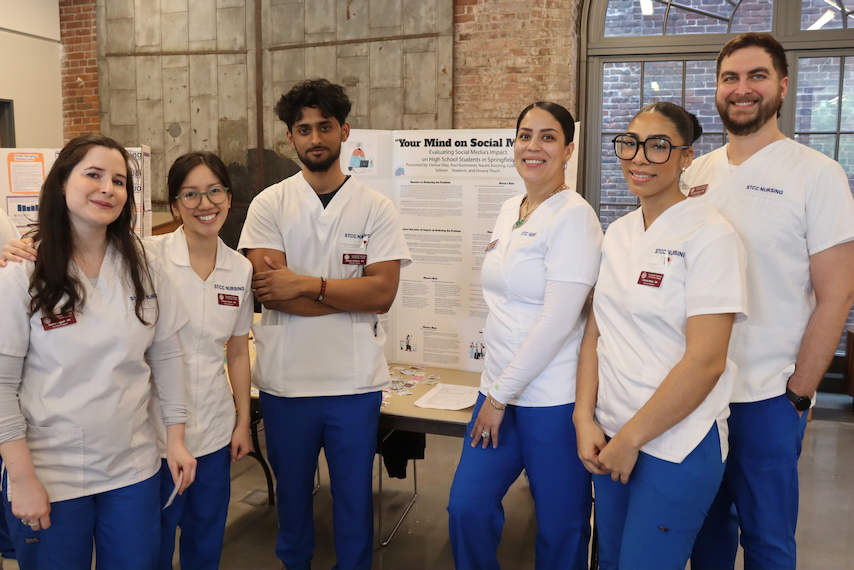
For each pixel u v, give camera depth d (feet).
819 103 15.11
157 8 18.29
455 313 9.73
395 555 8.89
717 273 4.97
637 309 5.32
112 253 5.52
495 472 6.50
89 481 5.41
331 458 7.27
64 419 5.24
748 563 6.16
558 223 6.01
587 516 6.37
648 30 15.88
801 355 5.82
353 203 7.22
